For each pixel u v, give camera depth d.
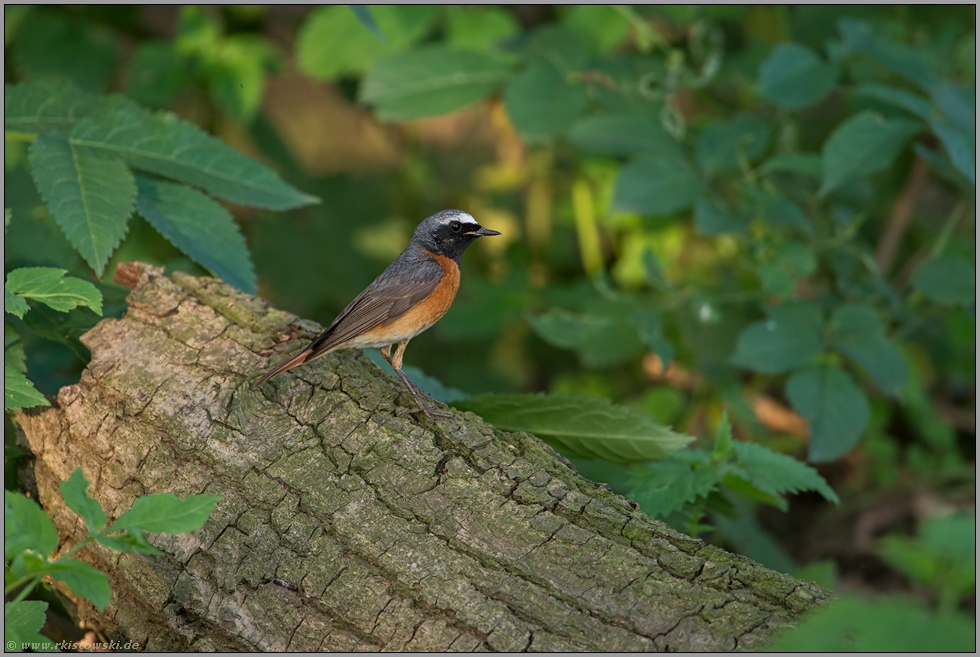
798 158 11.27
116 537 5.36
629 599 6.03
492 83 12.31
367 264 15.92
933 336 12.94
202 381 7.12
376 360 9.44
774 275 10.74
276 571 6.28
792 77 11.00
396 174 17.33
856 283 12.58
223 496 6.59
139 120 8.77
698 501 8.21
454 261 9.83
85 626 7.27
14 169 10.26
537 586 6.08
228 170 8.84
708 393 13.84
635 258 14.82
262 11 15.12
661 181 11.04
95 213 7.57
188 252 8.07
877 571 12.85
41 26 13.45
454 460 6.68
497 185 17.05
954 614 4.68
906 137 10.64
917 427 14.36
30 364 8.76
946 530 4.70
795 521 13.88
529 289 15.05
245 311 7.70
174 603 6.40
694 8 13.62
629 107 12.29
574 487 6.70
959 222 15.04
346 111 19.52
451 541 6.28
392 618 6.02
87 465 7.04
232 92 13.38
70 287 6.66
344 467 6.66
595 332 12.91
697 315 12.78
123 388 7.09
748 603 6.04
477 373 15.46
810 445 9.73
